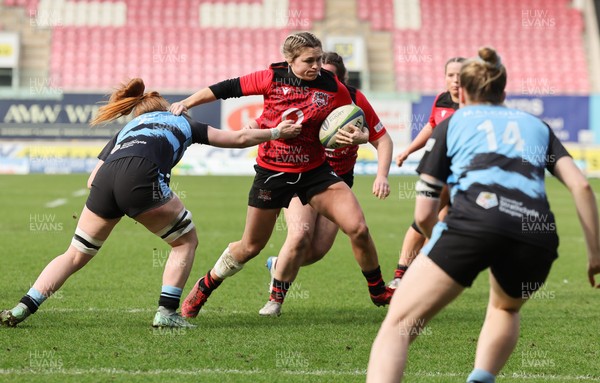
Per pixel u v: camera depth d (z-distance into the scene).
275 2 131.75
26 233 49.03
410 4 132.38
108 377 19.52
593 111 99.62
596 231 16.38
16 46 119.69
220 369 20.44
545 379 20.23
